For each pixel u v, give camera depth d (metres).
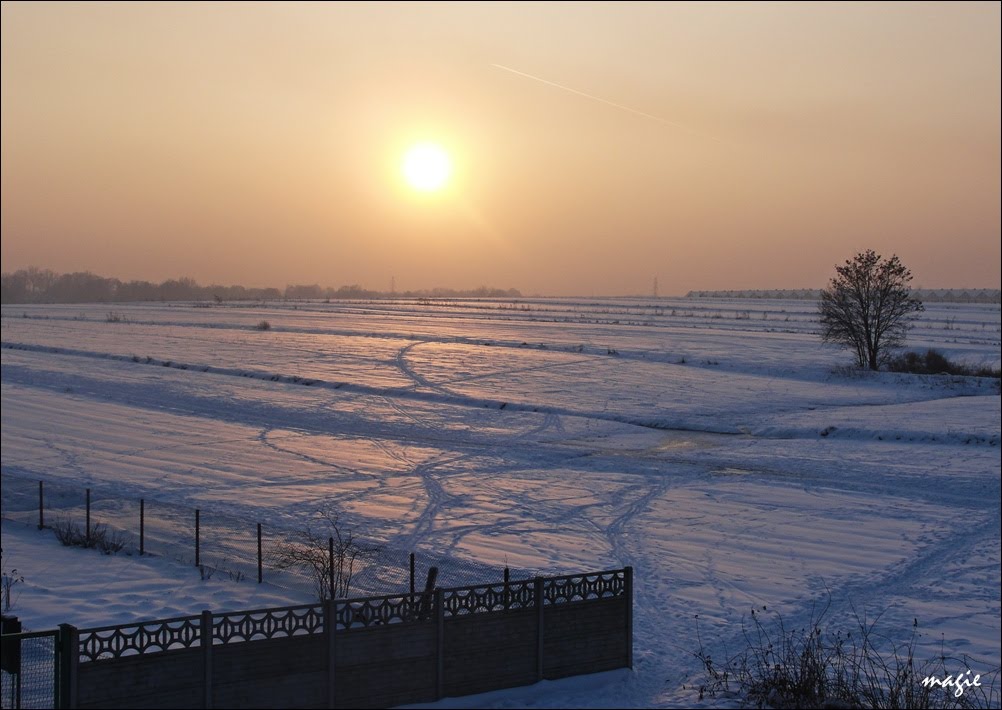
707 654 16.55
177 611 17.73
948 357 82.50
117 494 31.09
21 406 53.72
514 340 93.62
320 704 12.23
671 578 22.17
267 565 20.77
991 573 23.14
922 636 18.12
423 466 38.56
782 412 54.41
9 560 21.78
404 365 72.94
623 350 84.62
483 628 13.47
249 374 67.19
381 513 29.20
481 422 50.53
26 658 12.46
